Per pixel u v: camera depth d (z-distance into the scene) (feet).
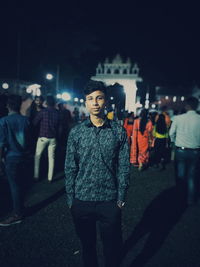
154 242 12.21
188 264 10.57
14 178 13.34
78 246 11.58
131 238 12.55
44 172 23.30
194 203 17.22
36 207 15.72
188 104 16.16
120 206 7.43
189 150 16.33
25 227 13.16
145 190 19.81
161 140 26.86
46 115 19.36
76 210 7.50
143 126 26.12
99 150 7.14
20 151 13.17
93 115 7.23
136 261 10.71
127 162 7.40
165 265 10.48
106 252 7.79
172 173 25.54
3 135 12.61
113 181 7.46
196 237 12.76
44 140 19.66
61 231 12.87
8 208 15.43
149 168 27.32
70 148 7.36
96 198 7.32
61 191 18.65
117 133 7.22
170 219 14.75
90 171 7.24
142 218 14.79
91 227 7.83
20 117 13.12
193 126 16.01
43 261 10.42
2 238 12.02
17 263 10.23
